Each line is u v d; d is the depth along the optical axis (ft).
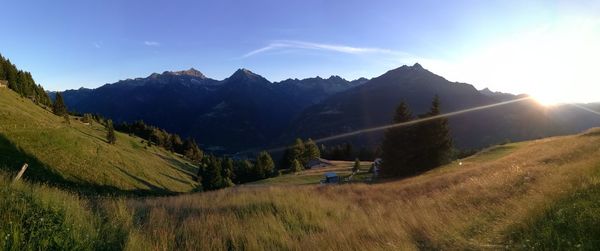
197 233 30.55
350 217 43.27
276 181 226.99
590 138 113.70
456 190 60.80
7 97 339.16
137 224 30.89
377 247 27.32
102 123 600.39
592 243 20.12
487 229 29.96
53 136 226.79
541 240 22.85
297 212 42.96
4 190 25.70
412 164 186.91
